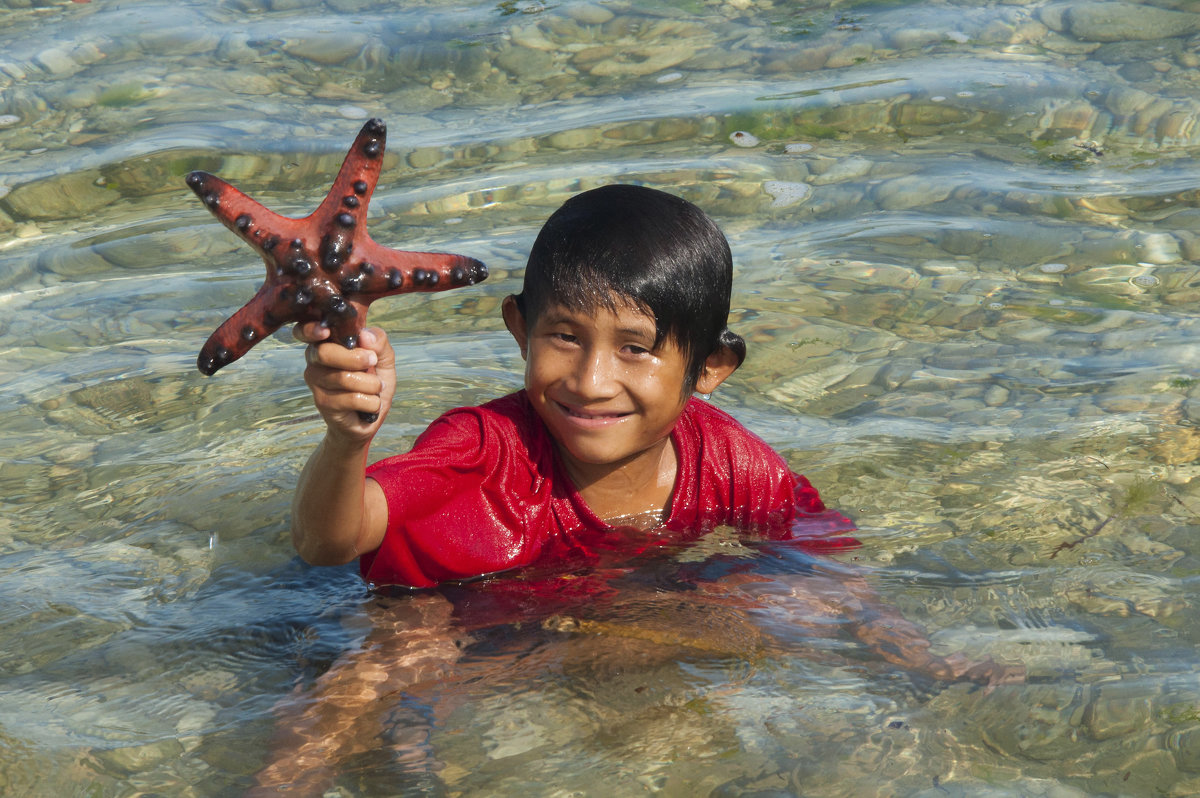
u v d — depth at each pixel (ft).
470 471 9.39
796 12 24.86
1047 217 16.47
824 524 9.91
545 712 7.41
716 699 7.52
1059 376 12.53
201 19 24.85
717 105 20.53
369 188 7.03
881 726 7.22
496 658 8.02
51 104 20.93
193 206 17.78
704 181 17.93
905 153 18.75
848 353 13.34
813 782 6.73
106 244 16.60
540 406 9.09
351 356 7.15
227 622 8.59
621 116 20.24
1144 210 16.52
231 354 6.96
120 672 7.98
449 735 7.20
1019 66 21.63
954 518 9.98
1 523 10.23
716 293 9.06
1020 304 14.25
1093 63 21.58
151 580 9.26
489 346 13.73
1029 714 7.30
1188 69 20.98
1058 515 9.93
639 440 9.07
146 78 21.94
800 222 16.70
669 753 7.00
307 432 11.85
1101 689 7.52
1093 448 11.03
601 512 9.75
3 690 7.77
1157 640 8.05
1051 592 8.75
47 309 14.78
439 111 20.88
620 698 7.54
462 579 9.19
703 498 9.93
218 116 20.42
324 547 8.48
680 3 25.63
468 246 15.99
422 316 14.61
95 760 7.05
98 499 10.64
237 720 7.42
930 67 21.70
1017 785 6.68
